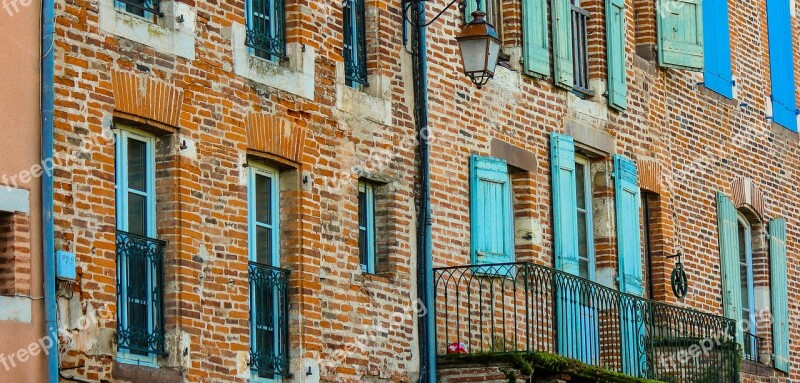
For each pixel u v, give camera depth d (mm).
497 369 25297
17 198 20594
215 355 22562
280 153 23719
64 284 20906
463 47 25594
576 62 29391
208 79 22828
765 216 33594
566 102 28703
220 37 23062
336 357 24234
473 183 26609
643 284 30391
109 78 21578
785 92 34688
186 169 22391
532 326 26219
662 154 30969
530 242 27531
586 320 27906
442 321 25891
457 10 26938
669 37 31203
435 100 26234
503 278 26359
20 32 20781
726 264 32125
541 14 28250
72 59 21188
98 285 21250
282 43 24188
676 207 31219
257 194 23828
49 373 20625
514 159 27453
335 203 24469
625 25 30344
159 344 22078
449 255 26125
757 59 34031
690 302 31234
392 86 25594
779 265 33469
